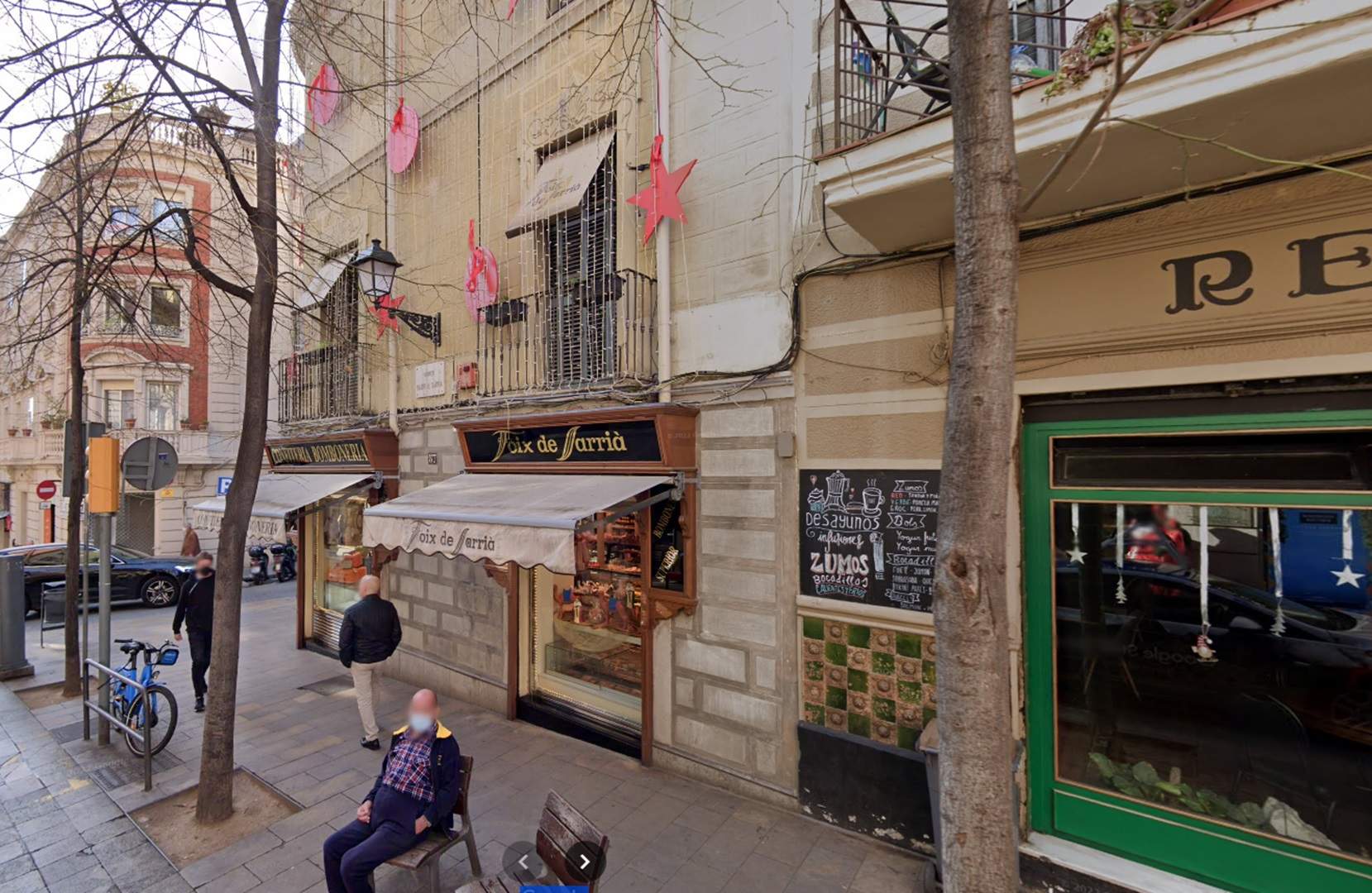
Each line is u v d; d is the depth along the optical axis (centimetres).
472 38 736
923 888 367
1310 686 318
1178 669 350
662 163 524
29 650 1022
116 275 617
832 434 446
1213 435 335
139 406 1923
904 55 373
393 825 347
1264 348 312
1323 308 296
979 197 211
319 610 998
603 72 601
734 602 491
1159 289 336
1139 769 358
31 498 2555
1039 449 383
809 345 458
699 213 519
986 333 207
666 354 528
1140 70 273
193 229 562
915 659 410
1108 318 349
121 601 1341
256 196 546
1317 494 313
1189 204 326
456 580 742
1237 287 316
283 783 529
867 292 433
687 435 513
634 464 529
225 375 2048
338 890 357
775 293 475
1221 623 340
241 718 684
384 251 720
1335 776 311
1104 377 352
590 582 643
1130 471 361
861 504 432
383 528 566
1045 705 379
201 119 484
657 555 539
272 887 395
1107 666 368
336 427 899
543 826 332
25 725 672
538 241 661
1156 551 356
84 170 565
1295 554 321
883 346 426
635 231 573
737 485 492
